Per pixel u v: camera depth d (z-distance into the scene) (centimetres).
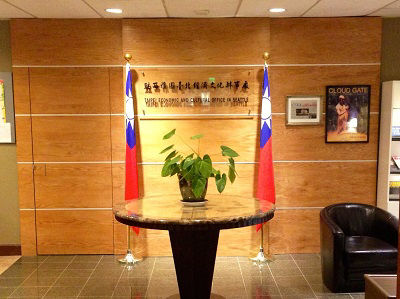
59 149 448
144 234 451
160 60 436
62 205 454
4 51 452
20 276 397
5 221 468
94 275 398
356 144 449
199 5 384
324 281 367
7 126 455
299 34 438
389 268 338
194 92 439
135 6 387
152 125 442
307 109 443
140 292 358
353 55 440
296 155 450
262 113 429
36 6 387
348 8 402
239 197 352
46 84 441
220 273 401
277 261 435
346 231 386
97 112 445
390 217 364
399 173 432
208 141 444
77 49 438
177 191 447
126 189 432
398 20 448
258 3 379
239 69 438
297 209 455
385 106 435
